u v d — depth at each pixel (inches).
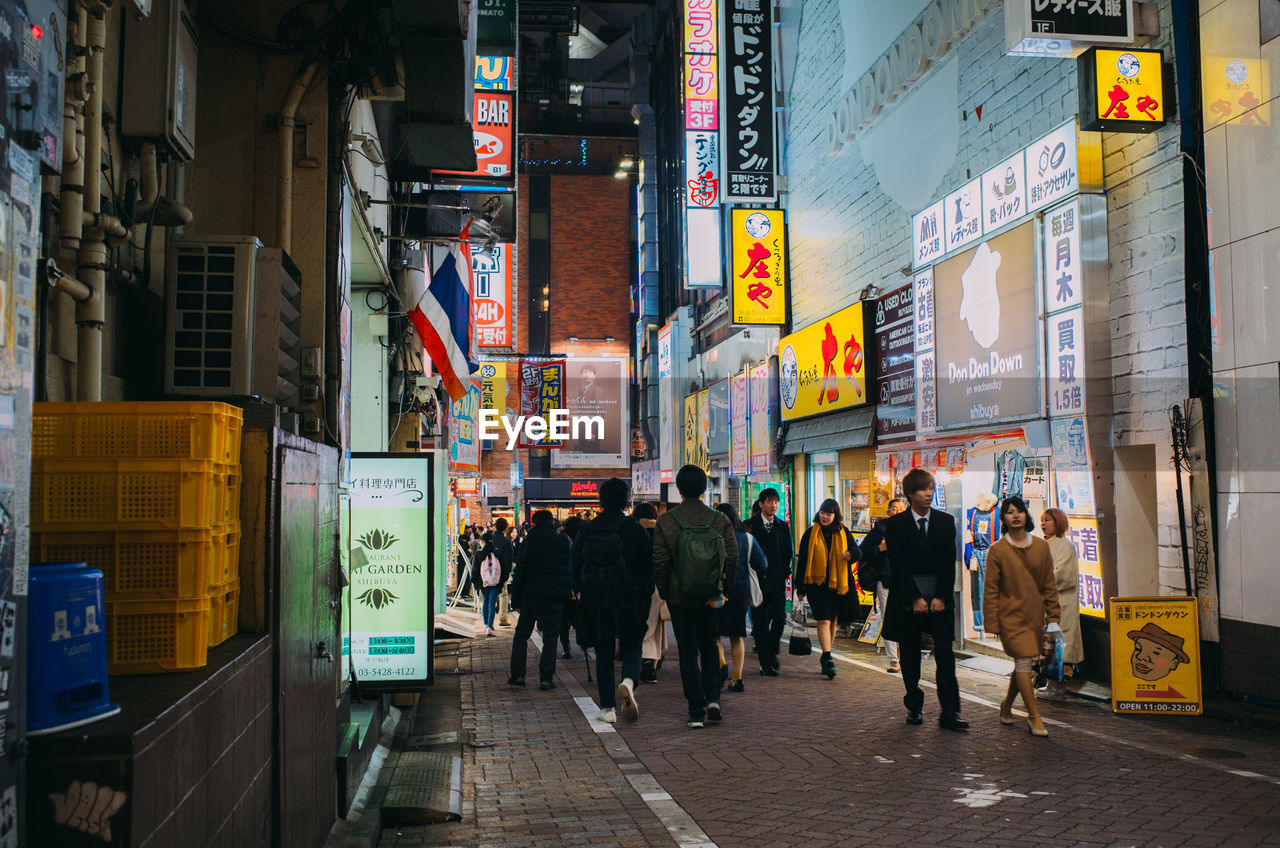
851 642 561.9
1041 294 446.3
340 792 203.3
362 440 445.7
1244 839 193.2
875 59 645.3
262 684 126.1
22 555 70.5
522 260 1920.5
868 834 199.3
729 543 323.6
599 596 328.8
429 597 314.5
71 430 108.0
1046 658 301.0
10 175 71.1
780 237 849.5
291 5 264.2
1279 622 332.2
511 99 476.4
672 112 1489.9
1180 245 378.9
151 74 179.2
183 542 106.2
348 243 302.0
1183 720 324.8
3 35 70.6
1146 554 407.8
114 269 171.0
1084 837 195.0
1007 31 384.5
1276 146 337.7
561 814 221.0
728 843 196.7
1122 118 382.6
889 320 625.9
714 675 324.8
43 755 75.4
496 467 1802.4
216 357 188.2
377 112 386.9
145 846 79.1
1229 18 359.3
